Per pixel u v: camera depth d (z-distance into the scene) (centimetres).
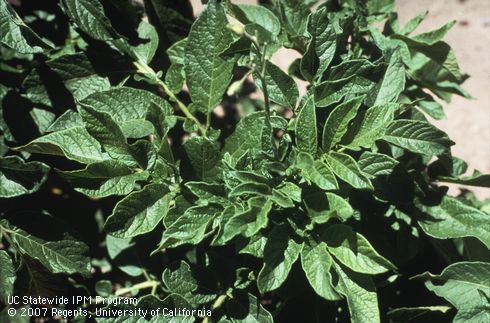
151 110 82
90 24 88
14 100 94
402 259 91
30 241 90
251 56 87
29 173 88
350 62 85
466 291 87
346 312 91
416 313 89
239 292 87
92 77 92
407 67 96
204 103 87
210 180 85
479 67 142
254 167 83
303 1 93
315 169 80
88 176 82
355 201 91
